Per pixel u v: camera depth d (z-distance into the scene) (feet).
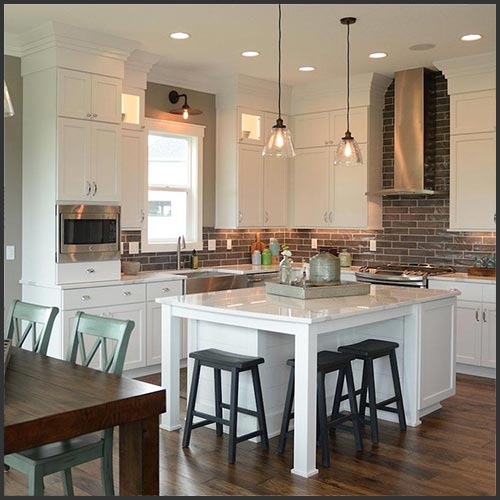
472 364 18.69
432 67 20.59
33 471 8.29
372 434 13.08
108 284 17.44
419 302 14.07
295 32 16.80
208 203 22.80
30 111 17.44
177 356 13.93
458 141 19.75
